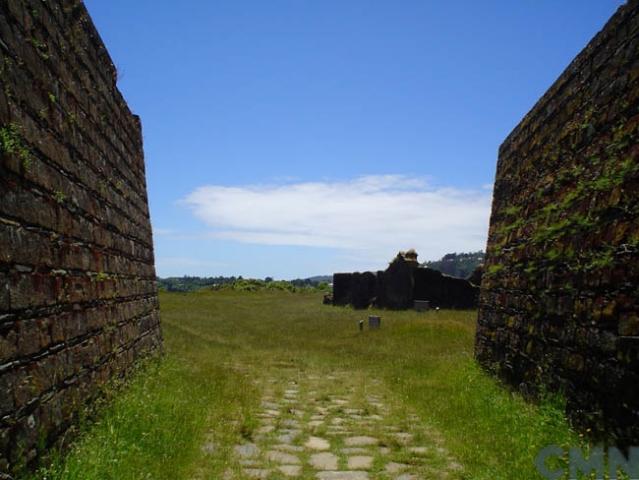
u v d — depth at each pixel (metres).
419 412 7.98
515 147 10.42
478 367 10.45
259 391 9.52
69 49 5.99
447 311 25.00
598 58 6.96
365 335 17.33
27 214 4.48
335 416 7.96
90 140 6.77
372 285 31.25
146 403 6.54
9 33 4.30
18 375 4.09
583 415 5.82
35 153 4.74
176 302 33.91
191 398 7.73
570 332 6.46
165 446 5.51
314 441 6.63
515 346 8.60
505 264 9.77
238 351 14.67
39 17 5.04
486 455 5.76
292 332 19.16
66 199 5.57
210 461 5.53
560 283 6.93
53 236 5.11
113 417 5.82
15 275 4.16
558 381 6.66
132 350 8.51
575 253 6.57
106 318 6.95
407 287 27.70
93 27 7.07
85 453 4.74
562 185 7.59
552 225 7.63
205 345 15.26
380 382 10.70
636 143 5.59
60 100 5.58
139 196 10.36
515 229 9.49
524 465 5.10
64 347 5.19
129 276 8.80
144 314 9.95
